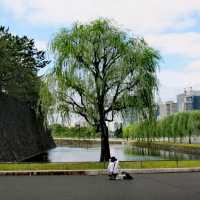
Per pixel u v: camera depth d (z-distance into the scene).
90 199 19.14
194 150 72.38
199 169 30.95
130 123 37.44
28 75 60.94
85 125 38.31
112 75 35.34
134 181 25.77
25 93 60.78
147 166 31.50
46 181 25.92
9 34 62.22
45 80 36.34
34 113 75.06
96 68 35.94
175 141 99.38
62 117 36.44
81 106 36.47
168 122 88.12
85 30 35.75
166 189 22.25
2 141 47.72
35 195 20.36
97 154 72.62
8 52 53.78
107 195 20.30
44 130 84.88
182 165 32.03
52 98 36.12
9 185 24.12
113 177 26.53
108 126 37.41
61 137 135.75
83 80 35.59
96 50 35.31
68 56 35.47
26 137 62.62
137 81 35.66
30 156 61.88
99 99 36.06
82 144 127.81
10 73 54.03
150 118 36.59
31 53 69.75
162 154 71.25
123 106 36.44
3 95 54.03
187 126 82.12
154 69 36.16
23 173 29.23
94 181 25.89
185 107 199.12
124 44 35.41
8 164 32.44
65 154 71.88
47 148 86.12
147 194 20.56
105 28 35.84
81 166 31.47
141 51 35.75
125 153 74.88
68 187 23.23
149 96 35.88
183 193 20.88
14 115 58.16
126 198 19.36
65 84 35.50
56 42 36.22
